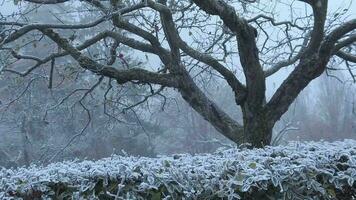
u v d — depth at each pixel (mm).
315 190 4797
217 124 8422
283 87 7945
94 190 4812
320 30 7645
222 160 5062
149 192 4668
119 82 8531
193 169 4875
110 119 12836
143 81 8547
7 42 8508
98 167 4953
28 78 12977
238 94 7992
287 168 4770
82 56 8523
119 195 4730
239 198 4602
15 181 5008
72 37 9086
